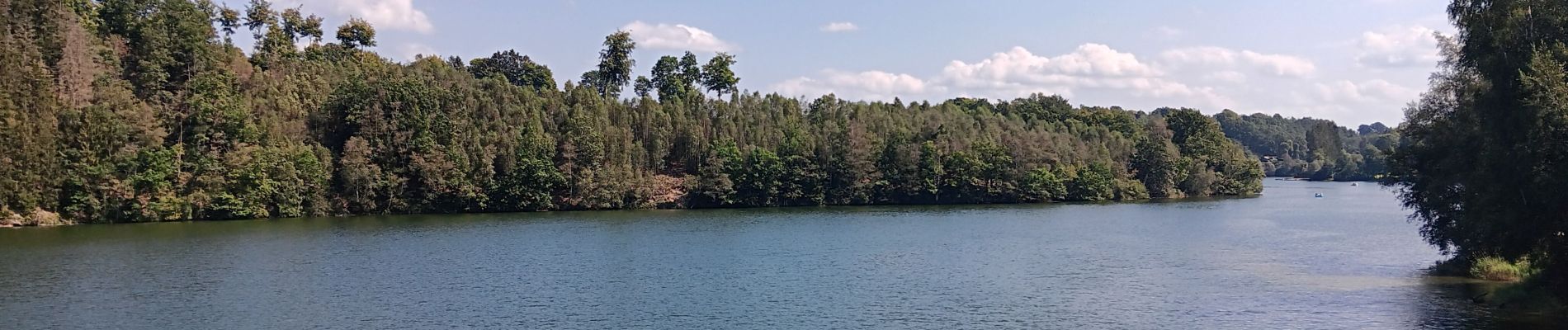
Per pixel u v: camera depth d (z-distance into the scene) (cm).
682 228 11694
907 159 18100
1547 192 3900
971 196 18338
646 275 6894
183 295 5856
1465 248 5712
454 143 14812
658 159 17438
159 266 7288
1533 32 4091
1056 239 9888
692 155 17750
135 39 13775
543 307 5475
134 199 11688
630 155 16675
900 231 11144
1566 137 3819
